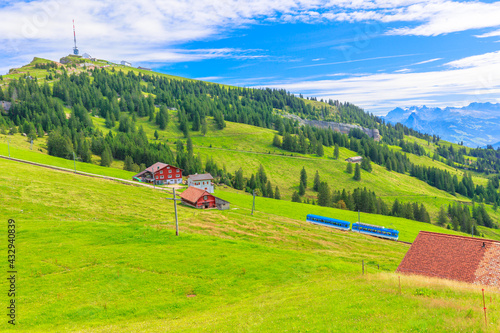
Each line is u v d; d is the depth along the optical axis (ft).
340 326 72.49
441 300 85.81
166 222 248.73
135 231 191.21
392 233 319.88
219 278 135.64
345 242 271.28
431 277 124.88
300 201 618.85
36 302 109.29
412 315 75.05
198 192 344.69
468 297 90.89
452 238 147.33
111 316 103.14
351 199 581.53
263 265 151.12
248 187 638.12
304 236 269.23
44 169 355.36
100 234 182.50
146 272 137.49
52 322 97.76
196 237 188.03
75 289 119.96
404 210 569.23
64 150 569.64
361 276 131.03
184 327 86.28
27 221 197.16
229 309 102.17
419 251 146.72
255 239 240.53
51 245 161.79
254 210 371.35
